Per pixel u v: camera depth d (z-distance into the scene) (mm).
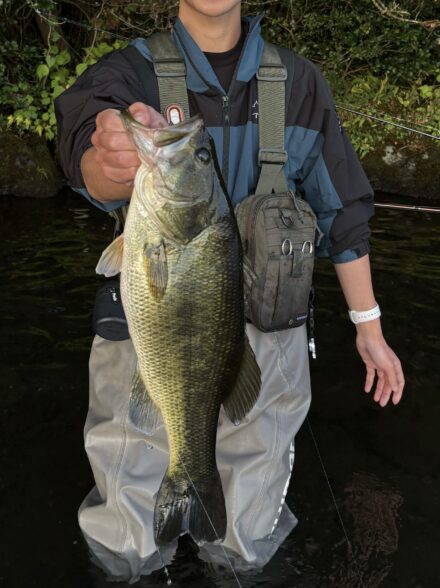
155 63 2125
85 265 5551
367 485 3131
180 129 1642
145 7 8320
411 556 2713
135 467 2494
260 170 2219
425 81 9547
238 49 2252
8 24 8633
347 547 2742
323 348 4289
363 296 2479
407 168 8531
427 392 3873
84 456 3236
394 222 7000
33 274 5316
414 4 9086
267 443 2486
